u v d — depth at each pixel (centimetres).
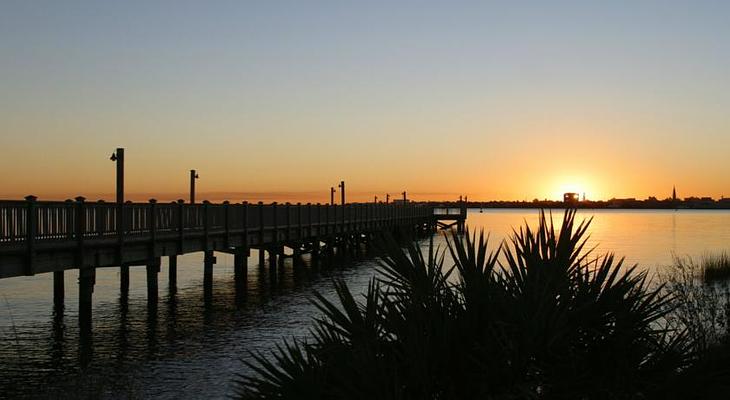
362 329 388
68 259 1711
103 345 1622
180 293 2547
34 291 2544
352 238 4575
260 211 2986
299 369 381
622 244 5162
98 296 2438
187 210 2348
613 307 389
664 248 4638
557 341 364
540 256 406
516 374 358
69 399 1161
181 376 1336
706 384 360
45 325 1866
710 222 11519
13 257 1487
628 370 371
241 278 2894
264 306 2225
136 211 2031
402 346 379
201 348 1585
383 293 411
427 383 360
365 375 353
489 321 373
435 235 6769
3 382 1296
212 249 2559
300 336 1697
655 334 395
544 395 360
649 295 412
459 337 373
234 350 1561
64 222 1680
